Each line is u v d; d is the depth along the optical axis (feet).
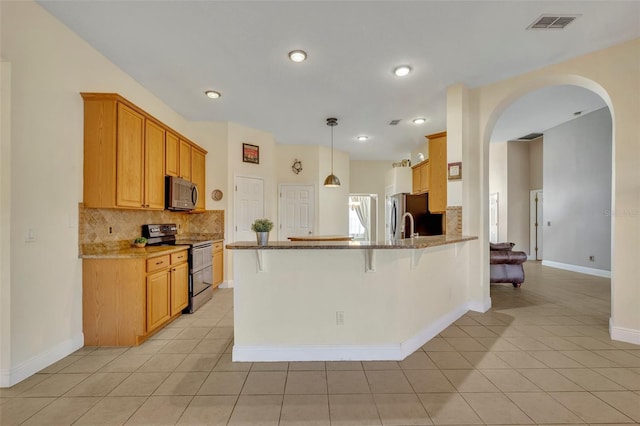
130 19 8.07
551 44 9.25
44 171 7.73
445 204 14.74
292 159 21.75
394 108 14.53
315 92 12.73
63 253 8.32
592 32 8.68
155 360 8.18
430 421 5.74
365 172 27.66
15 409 6.07
